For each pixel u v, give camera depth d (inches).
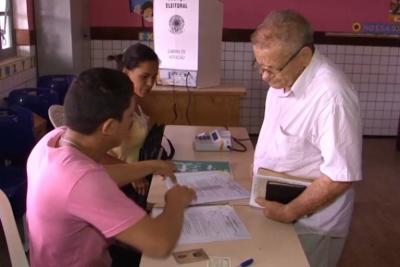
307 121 59.0
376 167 175.0
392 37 204.8
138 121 82.5
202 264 49.8
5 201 52.6
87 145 45.9
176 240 45.9
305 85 58.6
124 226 42.3
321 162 61.1
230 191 68.3
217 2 131.6
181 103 129.9
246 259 50.8
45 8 169.9
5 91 141.3
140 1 196.9
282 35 55.6
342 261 108.7
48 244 45.6
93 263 48.2
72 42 173.6
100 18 198.2
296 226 62.0
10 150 113.3
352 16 202.2
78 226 44.7
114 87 44.1
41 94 139.0
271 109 66.8
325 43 203.9
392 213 135.6
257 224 58.9
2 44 153.0
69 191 42.1
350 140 55.8
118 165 63.4
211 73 135.2
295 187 60.4
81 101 43.7
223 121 131.7
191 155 87.4
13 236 52.7
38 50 173.5
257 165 68.1
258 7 199.5
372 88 210.7
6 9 156.6
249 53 203.2
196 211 61.5
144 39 200.2
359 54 206.1
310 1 199.8
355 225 127.2
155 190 68.6
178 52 128.4
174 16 125.9
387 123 215.5
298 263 50.6
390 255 112.3
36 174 45.7
